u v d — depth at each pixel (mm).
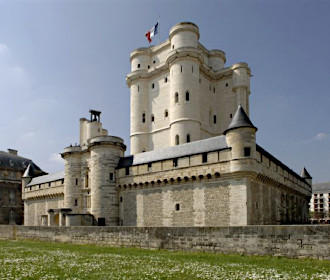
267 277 11930
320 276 12172
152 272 13227
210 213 31266
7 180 74438
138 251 21391
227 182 30594
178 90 51094
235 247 18750
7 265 15539
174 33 54625
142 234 23391
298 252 16641
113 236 25422
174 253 20016
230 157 30531
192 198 33031
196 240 20422
